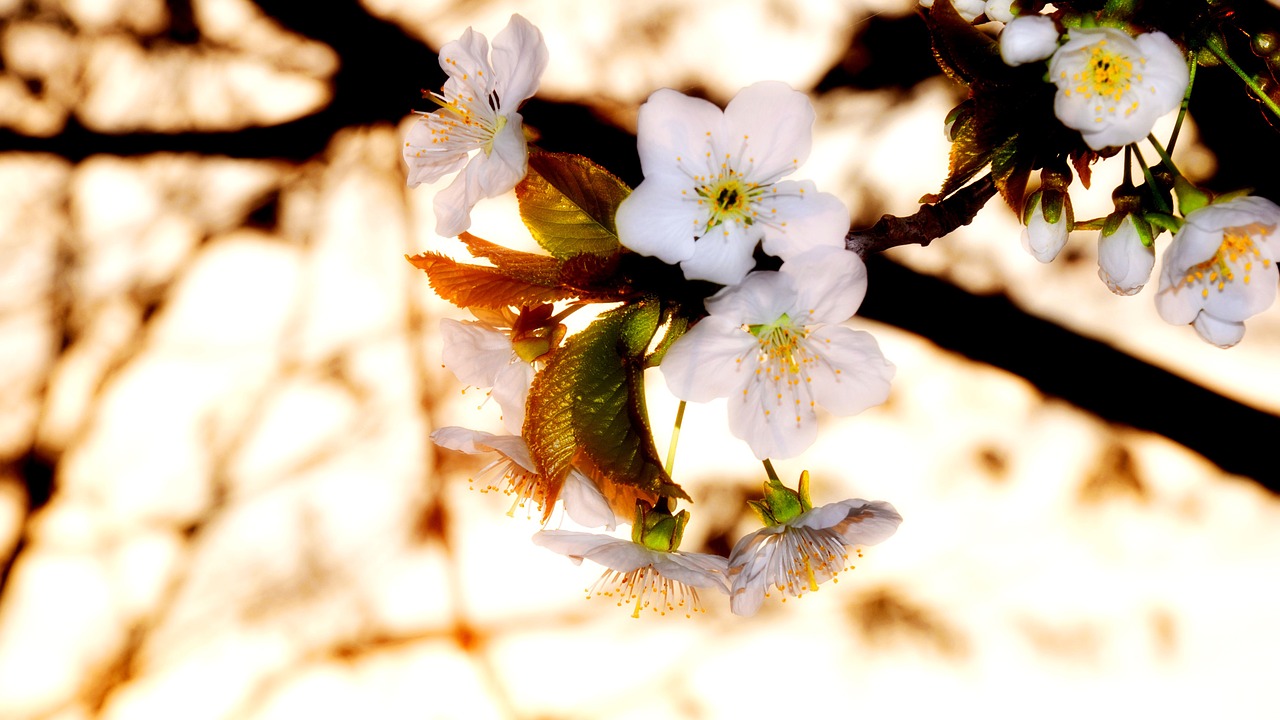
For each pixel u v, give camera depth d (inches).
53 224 63.4
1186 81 26.7
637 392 26.9
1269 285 27.4
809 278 26.9
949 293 56.9
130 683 61.4
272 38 61.8
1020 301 56.7
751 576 27.8
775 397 27.2
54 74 62.4
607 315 27.1
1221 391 55.6
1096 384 57.0
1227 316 27.4
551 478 26.9
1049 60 26.8
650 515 27.7
